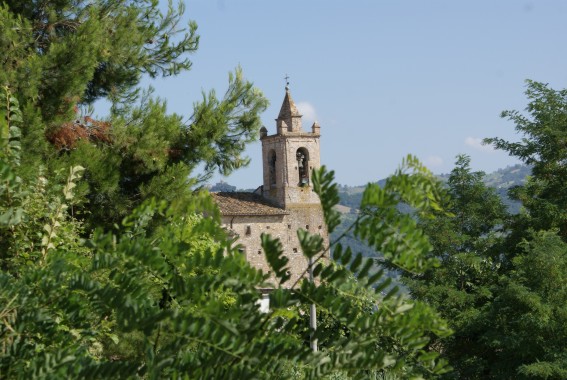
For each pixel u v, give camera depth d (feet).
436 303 99.40
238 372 11.71
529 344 85.61
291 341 12.44
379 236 11.77
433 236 108.27
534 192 119.24
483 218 117.80
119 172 64.13
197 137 71.77
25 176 19.57
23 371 12.98
